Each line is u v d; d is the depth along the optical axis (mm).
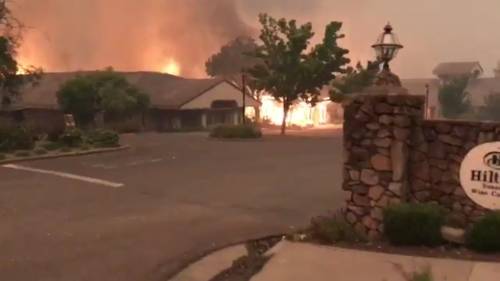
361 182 9164
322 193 14312
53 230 10227
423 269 7273
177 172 18594
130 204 12773
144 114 54125
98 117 50844
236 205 12641
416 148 9383
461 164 9078
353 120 9219
